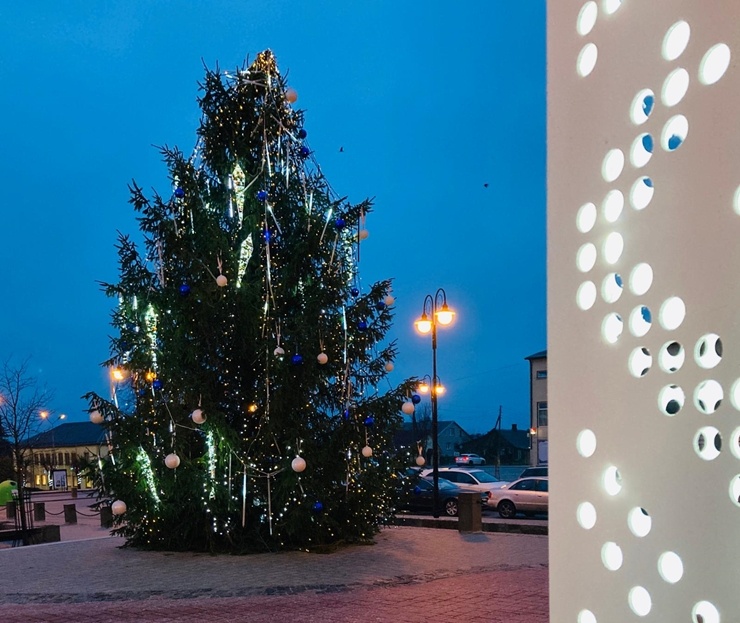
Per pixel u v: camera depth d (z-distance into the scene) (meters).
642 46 2.42
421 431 56.94
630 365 2.44
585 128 2.69
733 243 2.09
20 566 11.23
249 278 12.66
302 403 12.01
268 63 13.53
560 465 2.74
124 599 8.53
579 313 2.68
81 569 10.76
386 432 12.77
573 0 2.77
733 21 2.11
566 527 2.71
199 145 13.22
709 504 2.14
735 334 2.07
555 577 2.74
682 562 2.22
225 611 7.81
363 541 13.05
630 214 2.45
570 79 2.77
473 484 25.06
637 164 2.45
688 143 2.23
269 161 12.88
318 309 12.27
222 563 10.97
